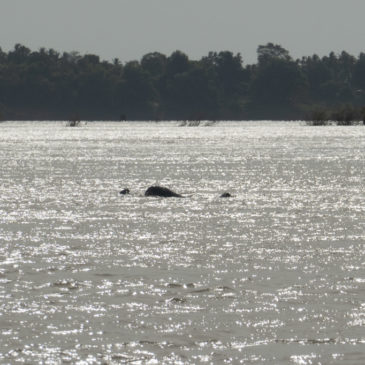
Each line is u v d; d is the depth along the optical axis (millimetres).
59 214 123500
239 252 87000
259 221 113812
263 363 50312
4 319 59281
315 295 66188
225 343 54062
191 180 190500
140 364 50250
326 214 121125
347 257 83375
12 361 50656
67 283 71062
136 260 82250
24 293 67250
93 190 165125
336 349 52719
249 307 62562
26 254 86125
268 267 78125
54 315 60406
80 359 51031
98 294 66875
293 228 106062
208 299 65125
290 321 58781
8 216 120875
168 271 76312
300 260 81812
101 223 112500
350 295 66062
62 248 90250
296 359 51000
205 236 99188
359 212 123188
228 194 150500
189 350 52688
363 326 57438
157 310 61812
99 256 84812
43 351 52438
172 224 111188
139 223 112375
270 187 170375
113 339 54844
